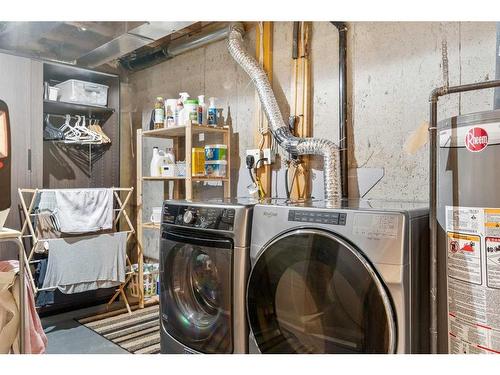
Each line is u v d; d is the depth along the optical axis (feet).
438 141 4.54
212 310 6.11
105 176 13.15
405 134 7.11
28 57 10.77
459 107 6.47
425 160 6.84
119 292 11.51
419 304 4.42
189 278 6.41
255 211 5.43
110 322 10.43
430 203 4.50
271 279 5.17
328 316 4.67
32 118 10.80
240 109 10.27
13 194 10.45
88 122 13.34
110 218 10.68
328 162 7.38
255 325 5.33
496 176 3.93
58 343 9.02
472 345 4.13
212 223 5.80
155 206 12.98
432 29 6.83
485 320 4.01
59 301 10.93
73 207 10.02
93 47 11.30
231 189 10.41
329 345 4.65
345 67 7.81
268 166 9.23
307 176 8.48
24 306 5.52
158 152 11.14
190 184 9.51
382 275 4.19
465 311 4.19
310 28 8.61
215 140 10.80
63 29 10.10
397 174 7.19
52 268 9.74
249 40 9.87
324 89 8.37
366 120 7.62
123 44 10.86
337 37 8.16
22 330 5.46
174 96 12.28
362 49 7.71
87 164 13.56
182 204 6.39
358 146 7.72
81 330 9.86
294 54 8.71
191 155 9.61
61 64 11.50
